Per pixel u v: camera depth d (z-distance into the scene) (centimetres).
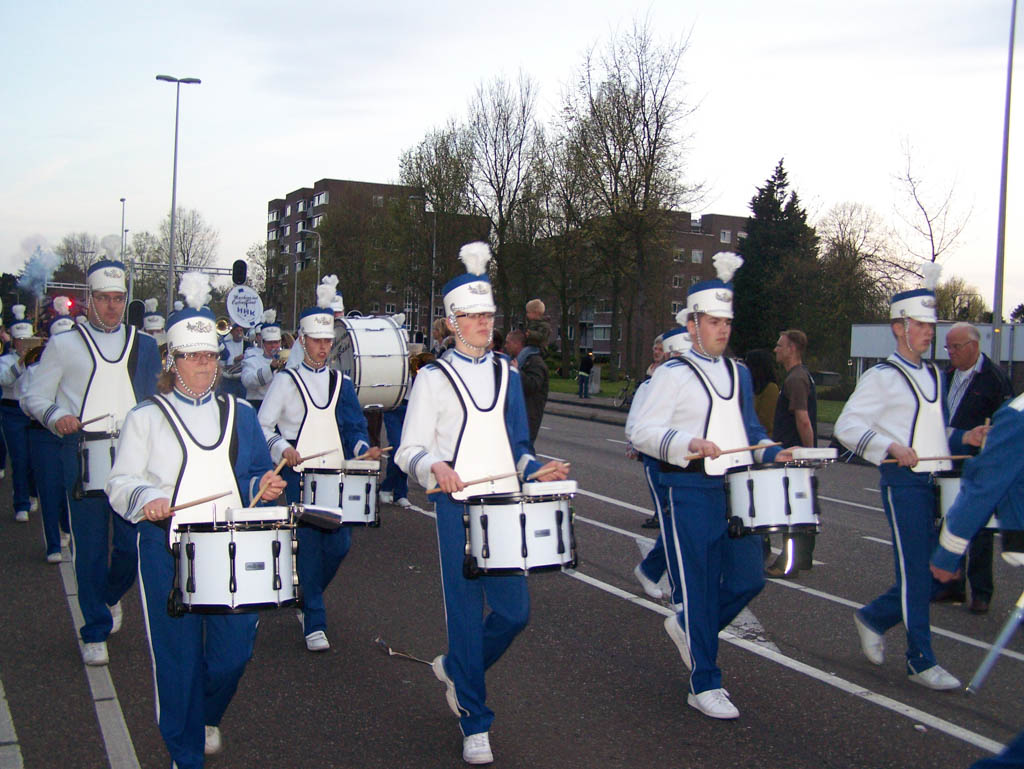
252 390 1221
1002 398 732
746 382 516
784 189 5809
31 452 783
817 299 4344
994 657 366
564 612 671
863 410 536
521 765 425
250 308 2195
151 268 6344
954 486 512
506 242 4878
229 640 386
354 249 7488
